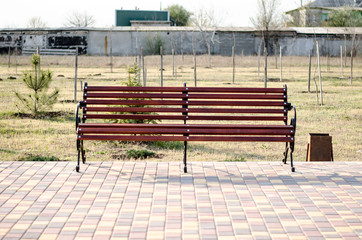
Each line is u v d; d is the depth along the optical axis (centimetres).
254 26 4922
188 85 2134
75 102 1559
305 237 408
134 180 559
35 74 1302
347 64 3762
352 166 629
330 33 4734
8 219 441
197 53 4869
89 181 553
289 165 630
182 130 593
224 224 434
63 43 4788
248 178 570
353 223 439
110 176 573
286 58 4112
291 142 602
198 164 629
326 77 2636
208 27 4981
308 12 5675
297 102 1644
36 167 608
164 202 488
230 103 625
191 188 532
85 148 904
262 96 628
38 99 1305
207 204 484
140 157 839
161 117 622
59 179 560
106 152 886
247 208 474
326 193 520
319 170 608
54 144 930
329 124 1253
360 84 2320
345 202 493
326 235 412
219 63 3722
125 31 4788
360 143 1027
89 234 411
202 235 409
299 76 2686
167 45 4822
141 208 471
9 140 952
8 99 1567
